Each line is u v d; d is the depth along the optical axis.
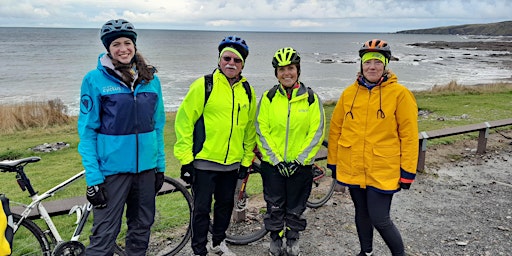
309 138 3.25
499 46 130.75
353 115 3.01
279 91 3.28
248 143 3.38
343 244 3.78
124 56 2.57
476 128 6.99
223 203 3.32
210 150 3.09
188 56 87.69
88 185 2.56
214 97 3.04
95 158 2.61
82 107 2.55
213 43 165.50
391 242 3.04
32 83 39.84
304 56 91.69
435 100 16.55
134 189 2.82
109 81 2.57
